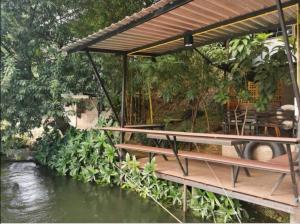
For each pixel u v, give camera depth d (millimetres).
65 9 7867
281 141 2955
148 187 5031
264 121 6746
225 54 6184
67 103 8234
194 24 4137
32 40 8141
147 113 7879
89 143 6637
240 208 3949
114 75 7324
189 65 6566
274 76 5285
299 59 3336
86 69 7758
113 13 6527
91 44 4824
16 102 8125
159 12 3305
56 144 8227
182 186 4660
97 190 5781
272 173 4395
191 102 7707
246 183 3906
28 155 9492
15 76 7906
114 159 5957
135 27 4117
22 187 6531
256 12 3654
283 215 3826
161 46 5445
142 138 6785
